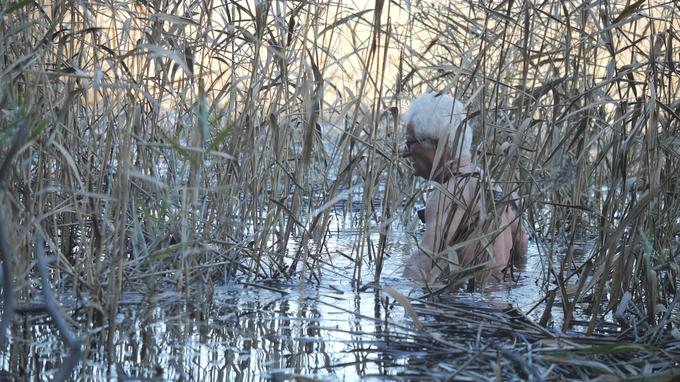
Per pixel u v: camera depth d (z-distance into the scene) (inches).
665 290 147.2
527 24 151.9
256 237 168.7
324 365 109.8
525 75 153.6
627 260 136.3
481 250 155.3
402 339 121.4
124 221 127.0
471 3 170.2
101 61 157.4
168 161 169.0
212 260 159.5
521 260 187.3
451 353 114.3
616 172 147.7
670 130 155.3
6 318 86.4
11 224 117.0
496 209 156.6
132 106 148.0
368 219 162.9
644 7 154.3
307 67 164.1
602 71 207.3
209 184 170.2
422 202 253.0
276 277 169.6
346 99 250.8
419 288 159.2
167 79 160.4
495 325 127.5
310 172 214.2
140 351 114.3
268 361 110.9
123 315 131.8
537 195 148.5
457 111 166.9
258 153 168.4
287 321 133.2
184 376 103.7
